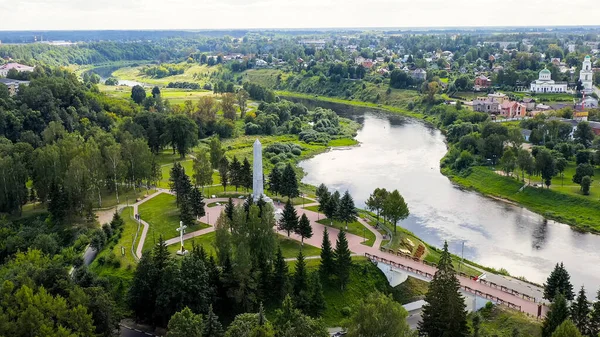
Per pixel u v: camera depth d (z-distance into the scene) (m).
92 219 169.62
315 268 137.88
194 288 116.25
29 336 94.75
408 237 166.88
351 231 167.25
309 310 123.38
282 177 190.25
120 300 127.81
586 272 152.75
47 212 182.62
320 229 168.50
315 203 195.38
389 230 169.62
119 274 135.75
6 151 197.38
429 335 109.19
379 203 176.62
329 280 135.25
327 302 129.50
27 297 97.88
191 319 99.50
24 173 182.00
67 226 167.38
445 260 110.38
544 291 130.00
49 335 92.81
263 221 136.00
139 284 120.19
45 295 100.06
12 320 95.94
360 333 93.44
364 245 155.38
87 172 175.75
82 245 153.50
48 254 143.12
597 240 176.25
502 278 144.38
